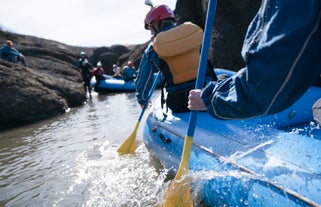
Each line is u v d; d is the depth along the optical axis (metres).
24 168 3.26
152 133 2.90
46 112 6.76
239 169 1.63
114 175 2.79
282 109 0.99
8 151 4.04
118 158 3.28
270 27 0.88
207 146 2.01
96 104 8.42
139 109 6.52
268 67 0.90
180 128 2.47
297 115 2.35
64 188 2.61
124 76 11.39
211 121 2.28
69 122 5.87
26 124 6.23
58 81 8.98
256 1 9.19
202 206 1.87
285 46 0.85
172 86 2.74
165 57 2.66
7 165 3.41
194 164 1.98
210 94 1.24
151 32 3.01
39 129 5.49
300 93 0.94
